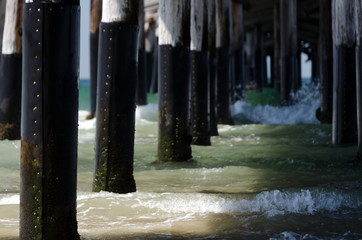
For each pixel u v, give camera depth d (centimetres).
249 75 8081
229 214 1255
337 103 2530
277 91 6288
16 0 2559
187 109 2134
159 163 2116
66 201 941
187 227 1144
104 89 1440
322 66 3684
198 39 2614
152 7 6538
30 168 924
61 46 910
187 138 2156
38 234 933
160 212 1273
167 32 2047
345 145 2536
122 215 1243
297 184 1680
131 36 1444
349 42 2466
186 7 2058
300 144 2748
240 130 3409
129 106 1447
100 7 3953
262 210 1294
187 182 1716
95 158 1464
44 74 905
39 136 912
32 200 930
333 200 1364
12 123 2580
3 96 2580
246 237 1076
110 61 1433
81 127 3506
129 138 1452
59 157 923
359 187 1561
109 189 1445
